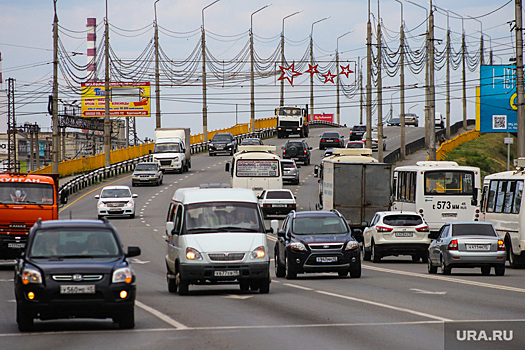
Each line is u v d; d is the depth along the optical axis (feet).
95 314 128.47
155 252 336.08
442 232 253.85
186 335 123.03
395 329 127.95
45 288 126.93
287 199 483.10
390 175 364.38
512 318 140.97
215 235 188.65
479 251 241.55
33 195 277.85
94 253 134.41
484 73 655.35
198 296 187.11
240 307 161.79
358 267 233.55
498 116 652.48
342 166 364.38
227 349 109.50
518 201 277.44
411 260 322.34
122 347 112.47
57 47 624.18
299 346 111.65
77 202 573.74
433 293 187.01
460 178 353.72
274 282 225.35
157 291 201.67
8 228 273.95
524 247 271.28
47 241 135.54
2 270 275.80
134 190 643.45
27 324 129.59
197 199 196.03
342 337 119.75
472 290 194.59
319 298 178.09
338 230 240.53
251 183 489.67
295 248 231.71
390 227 294.46
